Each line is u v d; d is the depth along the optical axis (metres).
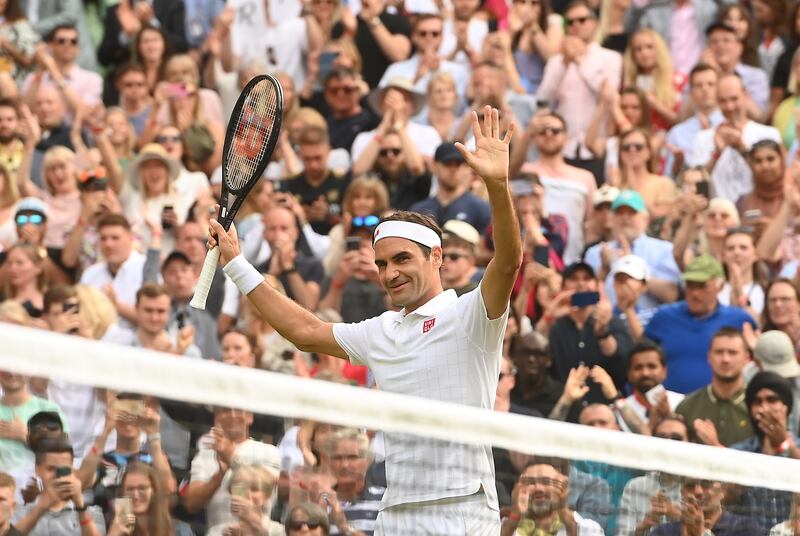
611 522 19.67
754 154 44.84
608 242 43.41
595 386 35.19
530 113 48.62
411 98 46.94
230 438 18.00
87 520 17.69
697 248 42.84
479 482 18.44
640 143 45.50
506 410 34.66
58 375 15.29
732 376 35.12
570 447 18.94
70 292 36.00
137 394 17.91
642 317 40.72
